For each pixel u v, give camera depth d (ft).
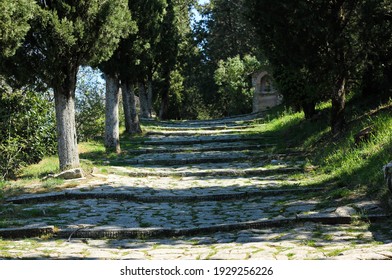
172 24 108.47
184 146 65.67
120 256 20.52
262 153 56.49
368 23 41.81
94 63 43.29
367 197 27.91
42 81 41.88
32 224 26.61
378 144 35.83
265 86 126.72
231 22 180.45
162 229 24.99
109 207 32.65
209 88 186.91
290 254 19.11
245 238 23.00
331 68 44.16
